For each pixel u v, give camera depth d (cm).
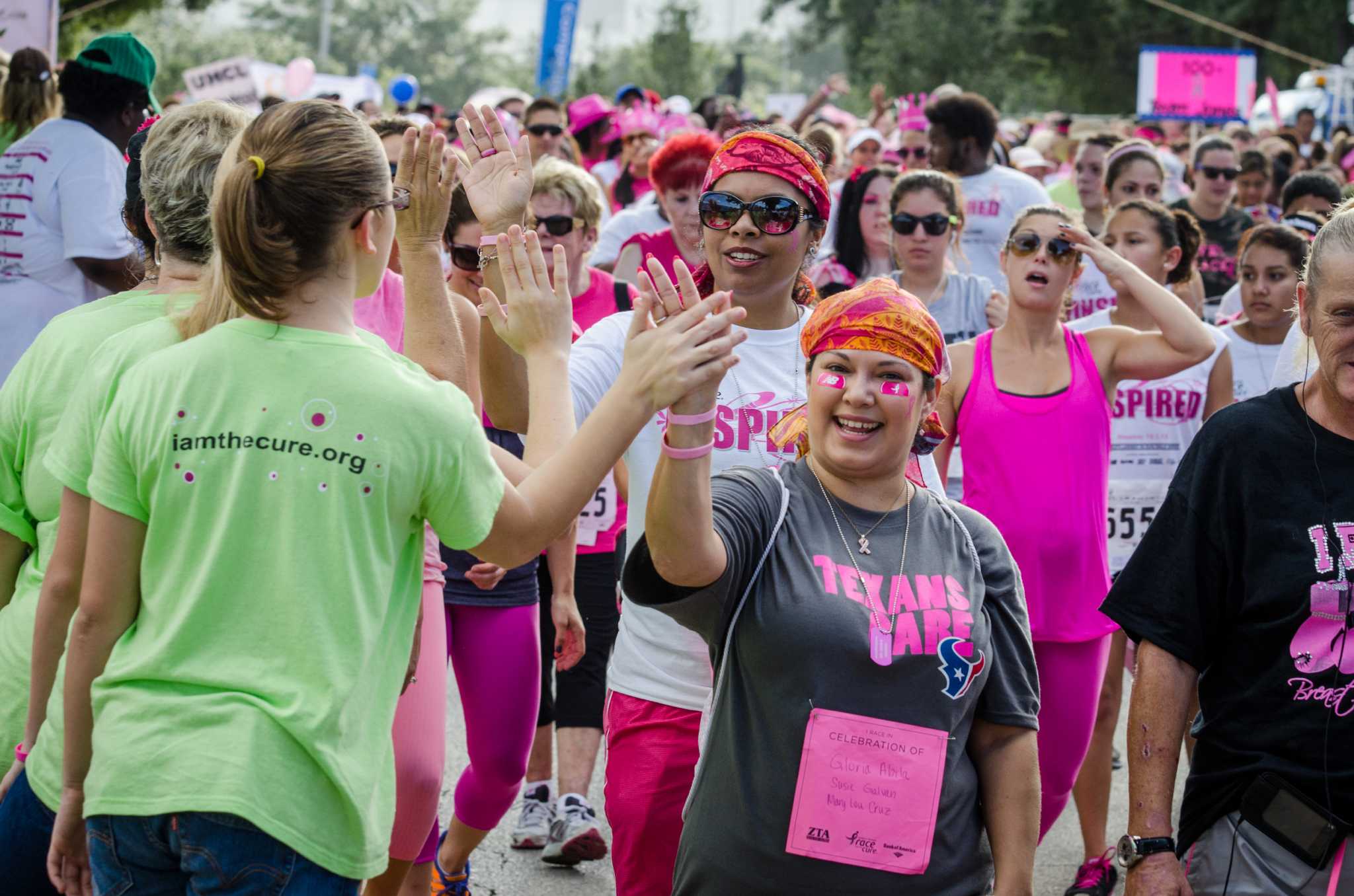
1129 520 641
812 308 413
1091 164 1077
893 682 303
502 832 600
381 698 278
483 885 544
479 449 282
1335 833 315
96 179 633
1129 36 5319
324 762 262
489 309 320
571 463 285
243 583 267
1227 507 331
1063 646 507
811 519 318
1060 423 517
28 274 642
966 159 885
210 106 343
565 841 552
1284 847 320
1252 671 329
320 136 273
